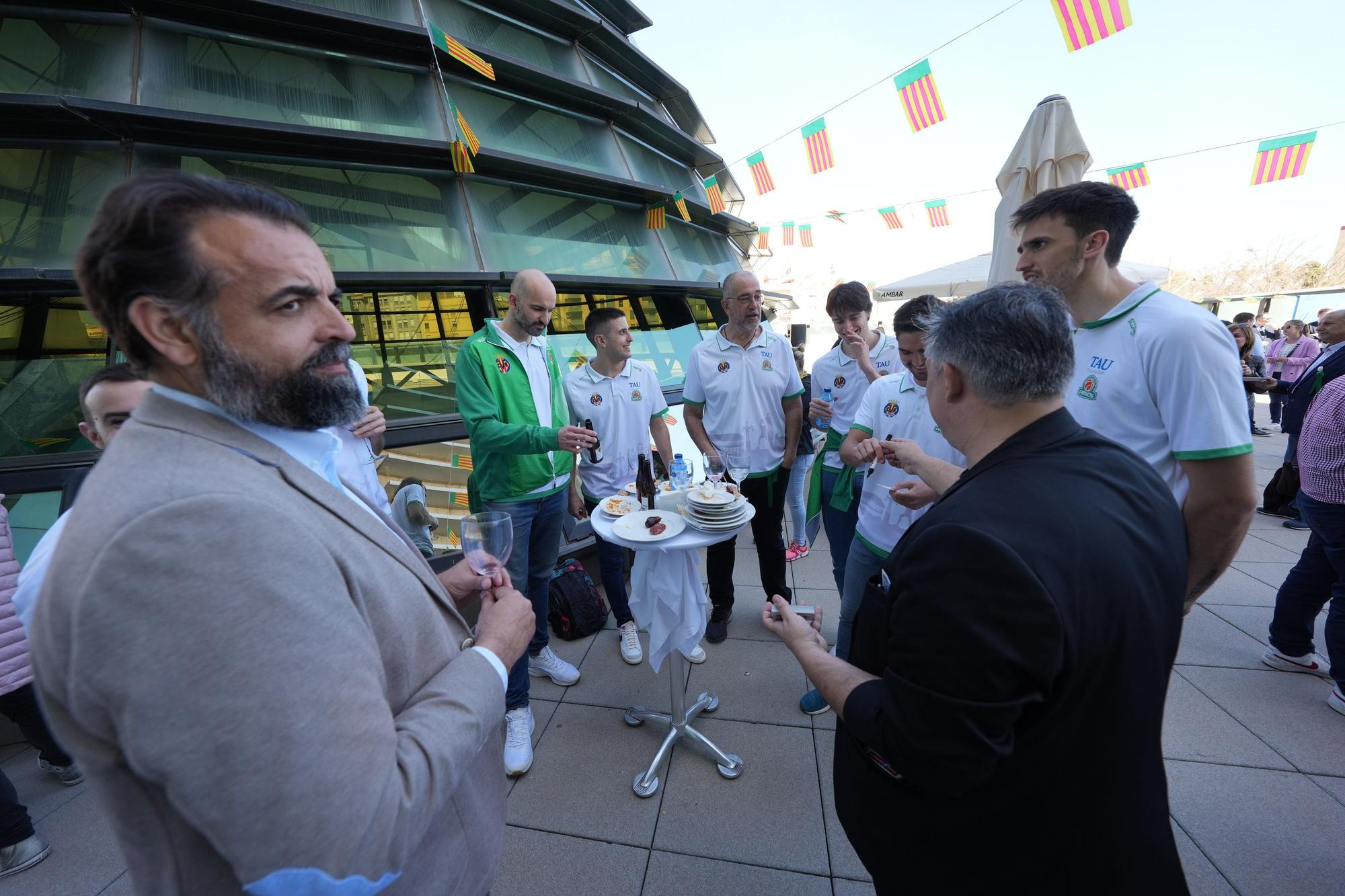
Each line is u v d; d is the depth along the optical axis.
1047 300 0.93
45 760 2.20
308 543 0.62
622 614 3.00
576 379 3.13
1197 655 2.77
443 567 3.16
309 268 0.71
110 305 0.64
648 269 4.95
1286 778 2.03
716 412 3.08
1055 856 0.82
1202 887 1.66
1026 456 0.86
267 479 0.66
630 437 3.17
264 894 0.54
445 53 3.93
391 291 3.54
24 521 2.51
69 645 0.50
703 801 2.04
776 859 1.81
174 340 0.65
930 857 0.92
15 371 2.64
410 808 0.63
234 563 0.53
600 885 1.75
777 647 3.01
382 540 0.79
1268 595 3.33
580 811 2.02
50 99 2.65
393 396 3.41
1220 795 1.96
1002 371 0.88
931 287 7.25
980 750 0.70
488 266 3.79
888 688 0.81
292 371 0.70
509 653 0.91
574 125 4.91
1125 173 4.17
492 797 0.95
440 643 0.84
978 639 0.70
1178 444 1.41
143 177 0.63
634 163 5.25
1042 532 0.73
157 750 0.50
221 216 0.65
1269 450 6.72
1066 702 0.75
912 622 0.77
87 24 3.07
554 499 2.67
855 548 2.31
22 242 2.71
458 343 3.70
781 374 3.05
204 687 0.50
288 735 0.53
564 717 2.53
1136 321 1.50
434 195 3.82
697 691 2.67
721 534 2.11
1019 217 1.65
